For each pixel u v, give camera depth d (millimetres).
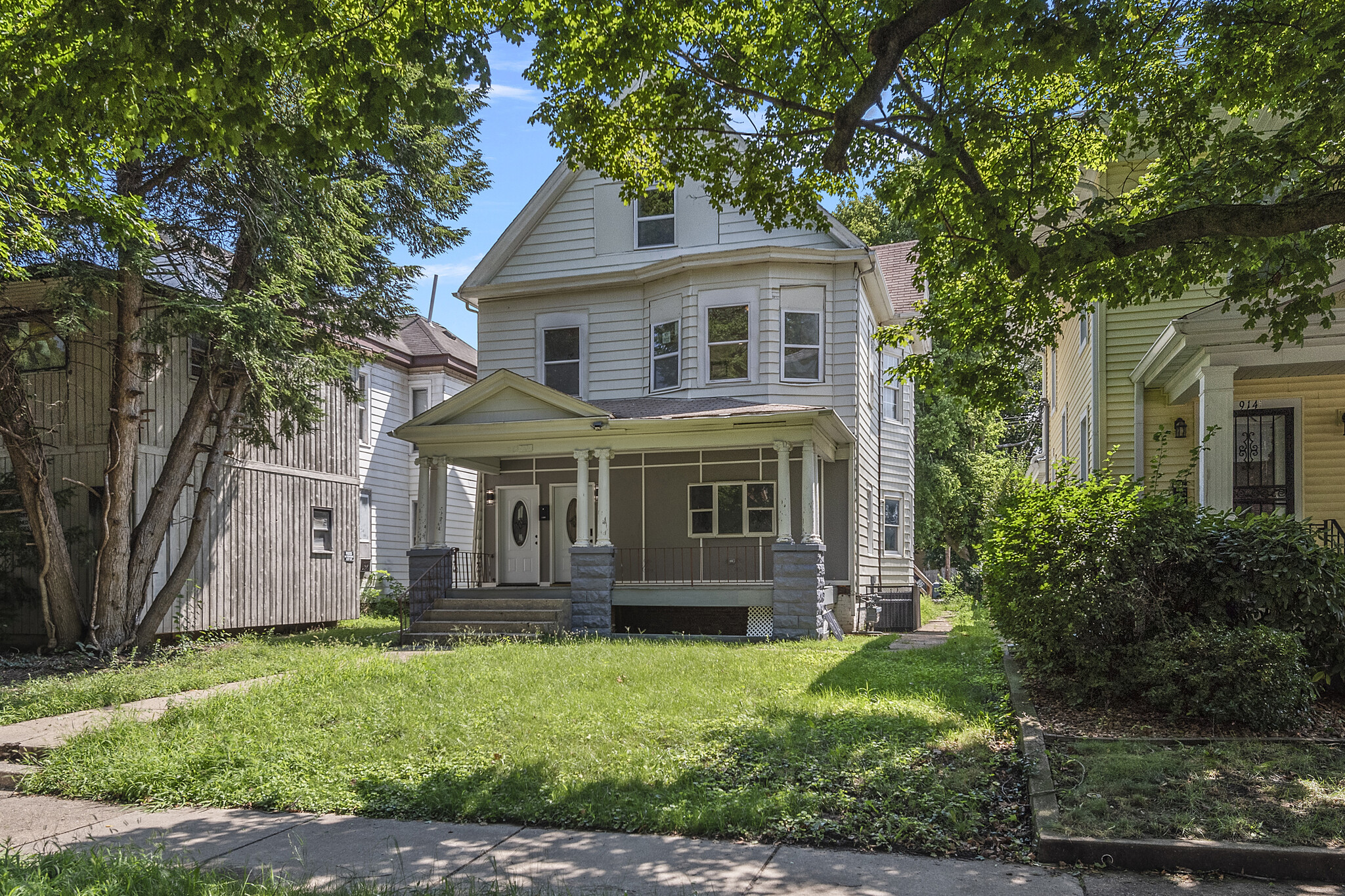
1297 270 8656
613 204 20125
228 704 9094
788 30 9164
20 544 16453
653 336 19547
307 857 5273
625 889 4629
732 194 10062
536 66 9188
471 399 17531
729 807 5730
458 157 18922
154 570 16469
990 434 35625
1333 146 8789
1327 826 5039
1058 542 8633
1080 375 16781
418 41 7254
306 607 20531
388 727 8055
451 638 15727
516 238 20578
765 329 18359
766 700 8836
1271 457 12680
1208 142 10945
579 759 6914
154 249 14258
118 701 10000
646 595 16734
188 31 6668
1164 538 8148
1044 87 10000
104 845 5496
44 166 10055
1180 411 13695
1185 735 7105
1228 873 4805
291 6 6586
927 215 9258
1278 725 7090
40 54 7188
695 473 18828
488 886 4660
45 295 14742
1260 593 7934
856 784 6207
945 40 8828
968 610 23625
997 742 7281
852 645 14016
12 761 7961
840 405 18656
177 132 7617
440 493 17891
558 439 17219
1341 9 7441
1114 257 8023
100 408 16859
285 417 16547
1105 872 4863
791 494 18500
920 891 4602
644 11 8203
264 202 14977
